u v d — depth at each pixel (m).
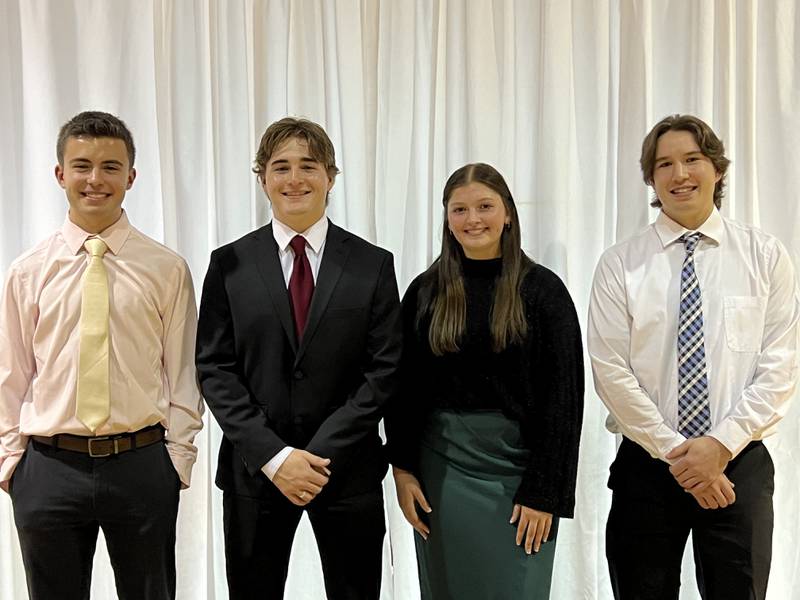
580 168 2.08
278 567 1.71
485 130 2.08
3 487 1.72
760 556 1.64
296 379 1.65
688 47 2.06
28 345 1.71
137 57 2.13
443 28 2.09
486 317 1.69
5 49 2.13
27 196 2.12
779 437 2.05
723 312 1.69
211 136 2.10
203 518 2.12
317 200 1.72
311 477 1.57
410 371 1.77
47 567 1.65
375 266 1.73
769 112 2.06
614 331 1.74
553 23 2.04
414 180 2.12
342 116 2.09
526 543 1.64
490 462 1.68
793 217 2.04
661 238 1.77
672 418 1.68
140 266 1.73
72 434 1.65
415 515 1.75
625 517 1.73
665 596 1.71
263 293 1.67
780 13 2.04
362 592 1.70
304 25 2.12
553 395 1.65
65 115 2.14
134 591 1.70
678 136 1.72
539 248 2.07
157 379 1.74
